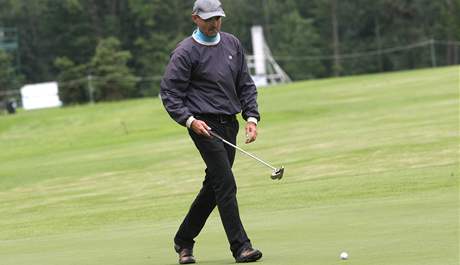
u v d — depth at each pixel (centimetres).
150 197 4512
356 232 2402
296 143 6456
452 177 3766
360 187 3775
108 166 6425
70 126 11956
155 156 6750
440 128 6197
